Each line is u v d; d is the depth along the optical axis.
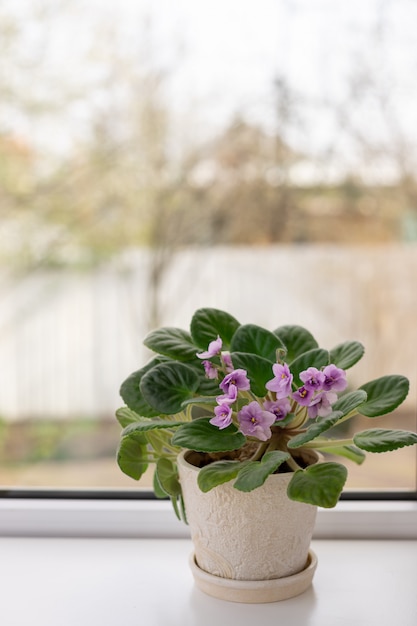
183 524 0.89
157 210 3.95
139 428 0.69
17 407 4.07
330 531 0.89
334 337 4.03
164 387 0.71
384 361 4.01
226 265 4.01
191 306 4.04
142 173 3.89
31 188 3.93
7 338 4.05
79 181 3.92
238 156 3.81
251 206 3.91
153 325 4.05
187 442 0.65
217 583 0.72
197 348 0.76
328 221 3.91
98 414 4.09
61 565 0.82
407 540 0.89
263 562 0.71
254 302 4.02
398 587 0.76
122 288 4.04
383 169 3.73
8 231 3.98
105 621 0.70
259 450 0.72
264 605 0.72
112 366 4.07
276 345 0.73
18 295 4.04
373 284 3.96
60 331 4.05
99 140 3.83
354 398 0.66
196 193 3.92
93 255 4.01
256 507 0.68
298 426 0.74
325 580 0.78
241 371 0.67
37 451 4.07
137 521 0.89
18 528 0.89
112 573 0.80
